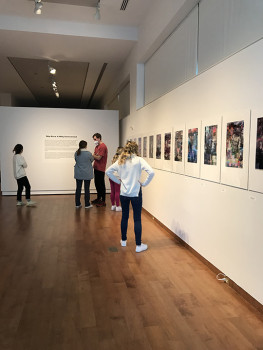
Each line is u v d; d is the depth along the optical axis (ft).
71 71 29.63
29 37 20.65
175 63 15.42
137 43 21.33
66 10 18.57
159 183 17.06
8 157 27.48
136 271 10.68
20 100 47.06
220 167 9.84
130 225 17.19
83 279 10.02
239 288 8.92
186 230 13.06
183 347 6.57
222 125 9.66
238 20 9.69
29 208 21.84
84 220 18.17
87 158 21.34
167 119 15.33
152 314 7.89
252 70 8.05
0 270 10.74
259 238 7.85
